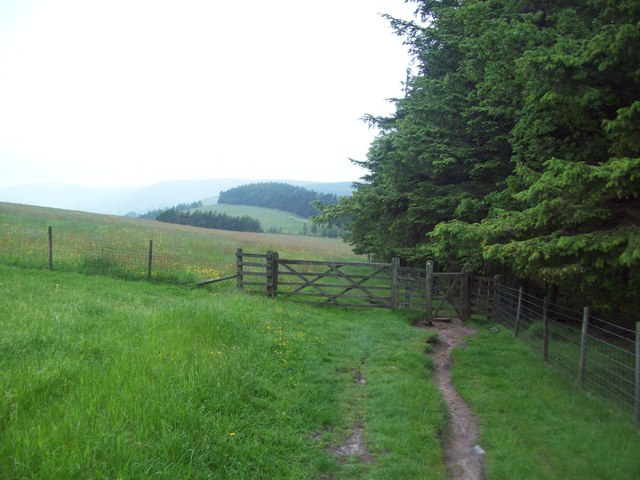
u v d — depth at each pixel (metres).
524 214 7.99
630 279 8.13
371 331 11.12
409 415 6.30
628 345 9.83
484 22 10.05
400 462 5.11
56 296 10.08
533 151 10.18
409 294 14.27
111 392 4.95
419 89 18.27
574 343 9.91
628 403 6.65
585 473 4.93
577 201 7.28
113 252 18.33
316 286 14.41
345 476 4.81
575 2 10.08
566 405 6.68
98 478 3.62
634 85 7.39
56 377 5.28
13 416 4.25
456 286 14.39
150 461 4.02
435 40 16.30
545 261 7.61
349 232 23.55
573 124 8.52
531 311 11.87
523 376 8.05
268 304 12.57
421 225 16.20
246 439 5.01
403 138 14.39
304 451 5.16
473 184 13.98
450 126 14.37
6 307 8.36
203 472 4.24
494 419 6.40
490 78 10.17
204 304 10.48
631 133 6.75
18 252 16.28
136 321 8.16
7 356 5.86
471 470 5.19
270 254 14.59
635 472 4.87
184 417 4.81
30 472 3.50
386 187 16.94
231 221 119.00
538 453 5.43
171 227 54.81
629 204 7.23
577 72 7.01
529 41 8.93
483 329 12.46
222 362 6.43
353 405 6.70
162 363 5.95
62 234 24.97
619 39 6.32
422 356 9.15
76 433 4.05
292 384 6.83
